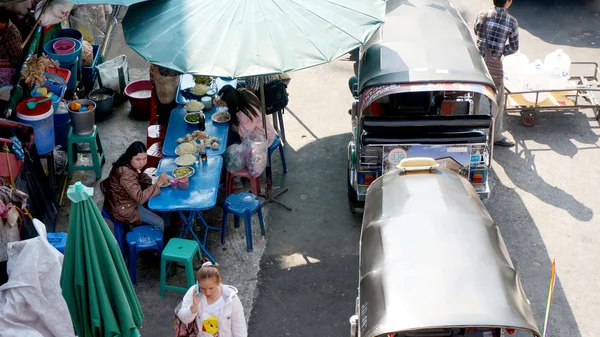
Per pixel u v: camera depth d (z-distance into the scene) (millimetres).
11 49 9367
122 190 7777
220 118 9297
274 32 7824
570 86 10703
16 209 6980
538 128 10734
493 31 9594
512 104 10531
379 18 8148
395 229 6777
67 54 10148
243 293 7977
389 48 8578
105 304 5535
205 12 8141
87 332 5734
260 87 8570
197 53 7738
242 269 8305
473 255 6371
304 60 7656
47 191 8797
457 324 5688
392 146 8188
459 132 8164
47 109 8539
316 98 11688
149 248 7809
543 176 9750
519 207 9203
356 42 7875
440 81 7941
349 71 12453
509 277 6273
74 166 9594
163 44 7887
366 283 6426
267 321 7609
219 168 8383
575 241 8609
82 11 11820
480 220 6875
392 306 5953
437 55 8391
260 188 9562
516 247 8547
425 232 6652
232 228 8898
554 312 7609
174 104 9844
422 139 8102
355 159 8906
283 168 9930
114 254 5605
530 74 10516
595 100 10641
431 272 6195
